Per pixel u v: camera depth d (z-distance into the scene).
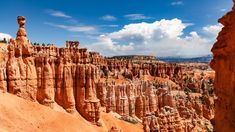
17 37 79.56
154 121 98.06
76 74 90.56
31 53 80.00
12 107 68.19
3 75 72.00
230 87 16.89
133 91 122.25
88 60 93.94
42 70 81.44
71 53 91.94
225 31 17.94
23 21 79.81
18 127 63.22
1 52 82.31
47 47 87.69
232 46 16.38
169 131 99.12
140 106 120.38
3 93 70.06
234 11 16.56
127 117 111.12
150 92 124.56
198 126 111.25
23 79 76.31
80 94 90.00
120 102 115.25
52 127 72.06
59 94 85.75
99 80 113.50
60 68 86.12
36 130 66.88
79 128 78.69
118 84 119.56
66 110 85.81
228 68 17.28
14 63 75.06
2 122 61.12
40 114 73.81
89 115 88.94
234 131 15.91
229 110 16.92
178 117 103.38
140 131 97.75
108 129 91.94
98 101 91.19
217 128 19.53
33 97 77.88
